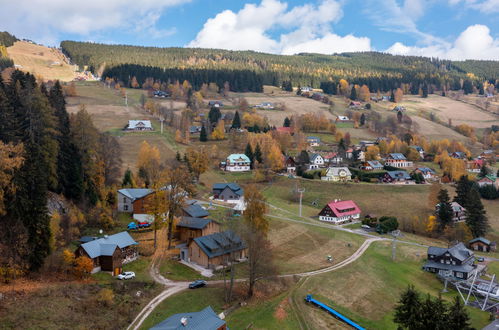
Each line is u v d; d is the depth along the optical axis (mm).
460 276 95312
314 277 83938
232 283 68812
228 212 118375
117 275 74625
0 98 84500
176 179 91688
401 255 105875
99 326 56656
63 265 69875
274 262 89500
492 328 64500
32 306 56781
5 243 65500
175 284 73875
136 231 96812
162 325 52656
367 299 78688
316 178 188500
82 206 96500
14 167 67750
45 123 90125
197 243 82938
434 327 57062
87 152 106125
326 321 68125
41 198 68750
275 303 70500
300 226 119250
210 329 52000
